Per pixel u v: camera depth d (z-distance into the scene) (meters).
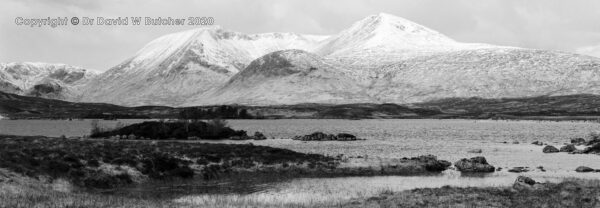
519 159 67.62
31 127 173.88
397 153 76.31
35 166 41.88
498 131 143.88
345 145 91.81
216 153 56.50
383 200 34.50
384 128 169.25
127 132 104.44
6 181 36.31
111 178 43.66
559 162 63.84
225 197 38.28
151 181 45.56
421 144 94.19
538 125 185.75
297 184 45.50
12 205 29.17
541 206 32.03
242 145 63.62
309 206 32.62
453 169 56.12
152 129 104.31
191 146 60.75
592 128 158.62
